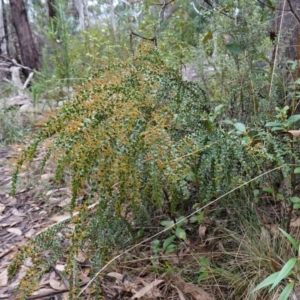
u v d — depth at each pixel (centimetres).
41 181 200
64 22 345
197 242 136
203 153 112
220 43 171
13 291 133
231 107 156
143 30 234
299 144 125
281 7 171
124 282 125
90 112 101
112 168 97
